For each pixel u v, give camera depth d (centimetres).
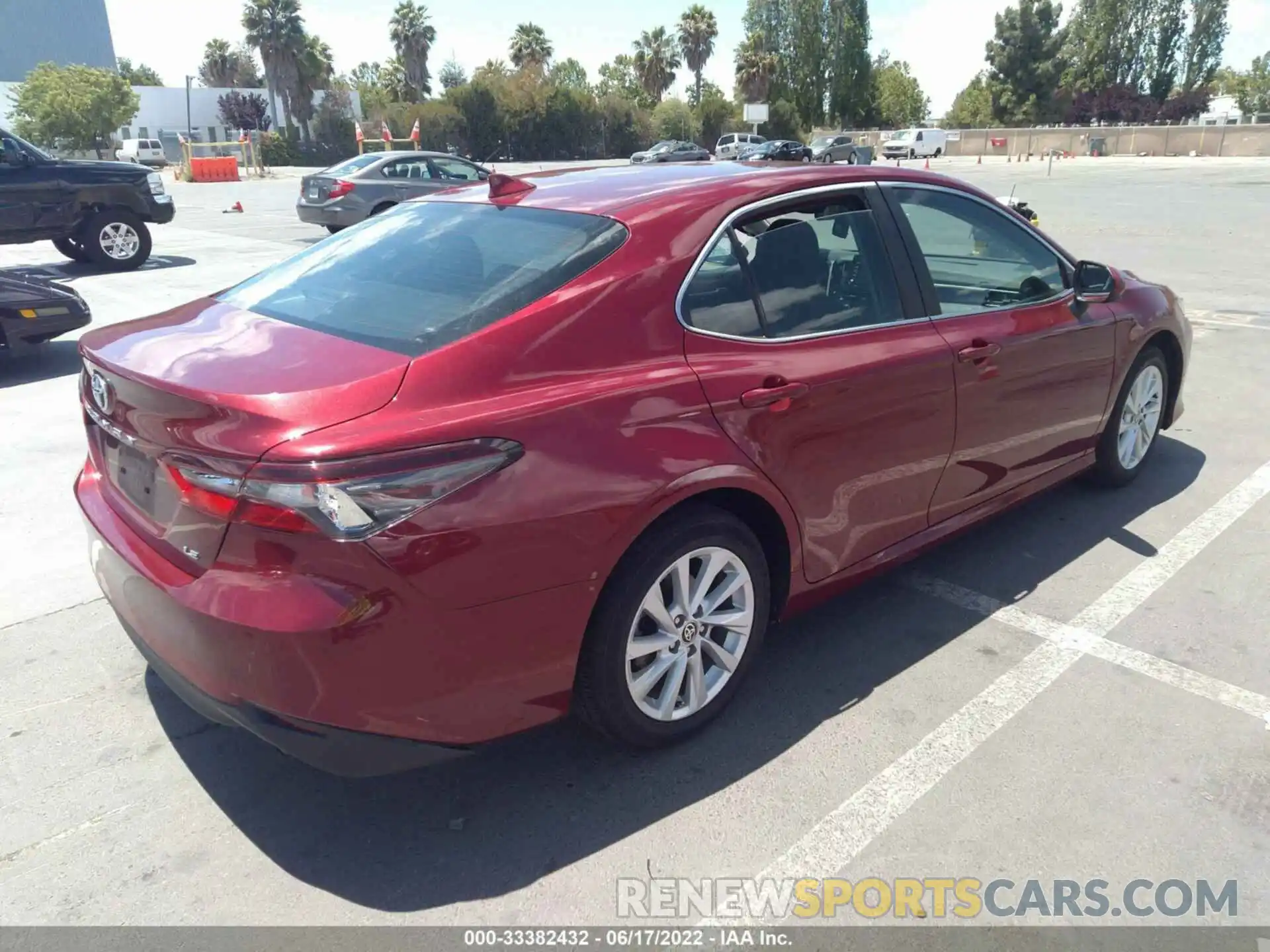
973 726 297
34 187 1152
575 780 275
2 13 7162
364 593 210
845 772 276
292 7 5591
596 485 238
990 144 5778
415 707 224
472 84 5831
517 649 235
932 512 354
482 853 247
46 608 375
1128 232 1502
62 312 726
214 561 221
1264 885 234
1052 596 378
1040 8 7144
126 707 311
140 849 249
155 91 6569
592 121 6141
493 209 313
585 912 229
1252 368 708
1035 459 399
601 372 252
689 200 289
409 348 238
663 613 266
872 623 360
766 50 7819
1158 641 344
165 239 1552
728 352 278
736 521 279
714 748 288
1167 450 542
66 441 571
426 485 214
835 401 298
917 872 240
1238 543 422
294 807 265
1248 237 1434
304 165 5516
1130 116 7281
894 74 9131
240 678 217
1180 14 7588
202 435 220
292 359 239
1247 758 280
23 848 249
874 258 331
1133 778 272
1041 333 378
